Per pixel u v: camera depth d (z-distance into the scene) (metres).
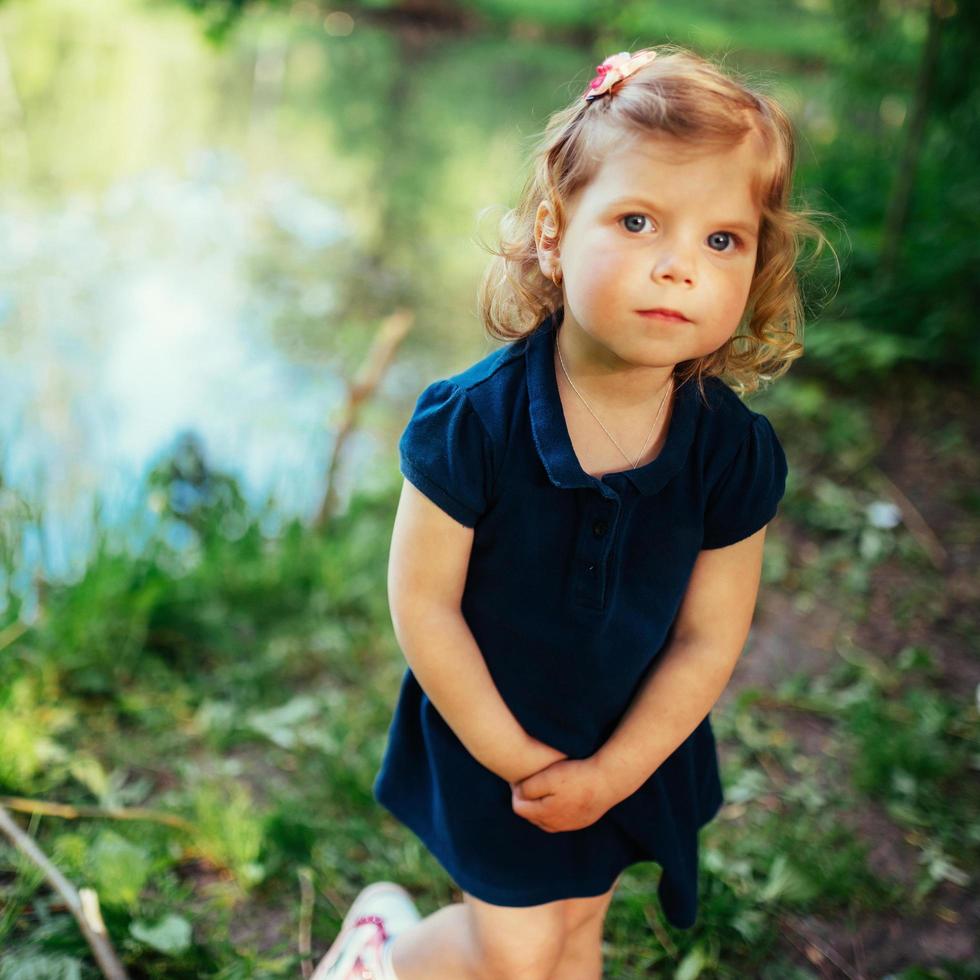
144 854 1.71
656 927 1.71
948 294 4.14
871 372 4.02
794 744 2.24
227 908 1.71
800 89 9.82
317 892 1.76
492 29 12.93
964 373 4.06
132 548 2.55
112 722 2.15
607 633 1.19
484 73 10.76
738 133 1.05
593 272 1.06
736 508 1.22
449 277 5.40
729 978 1.66
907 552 3.01
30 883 1.66
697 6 13.30
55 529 2.73
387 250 5.74
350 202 6.55
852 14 4.94
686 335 1.06
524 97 9.79
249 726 2.14
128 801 1.95
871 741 2.16
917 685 2.46
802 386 3.86
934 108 4.39
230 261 5.35
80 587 2.32
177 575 2.57
